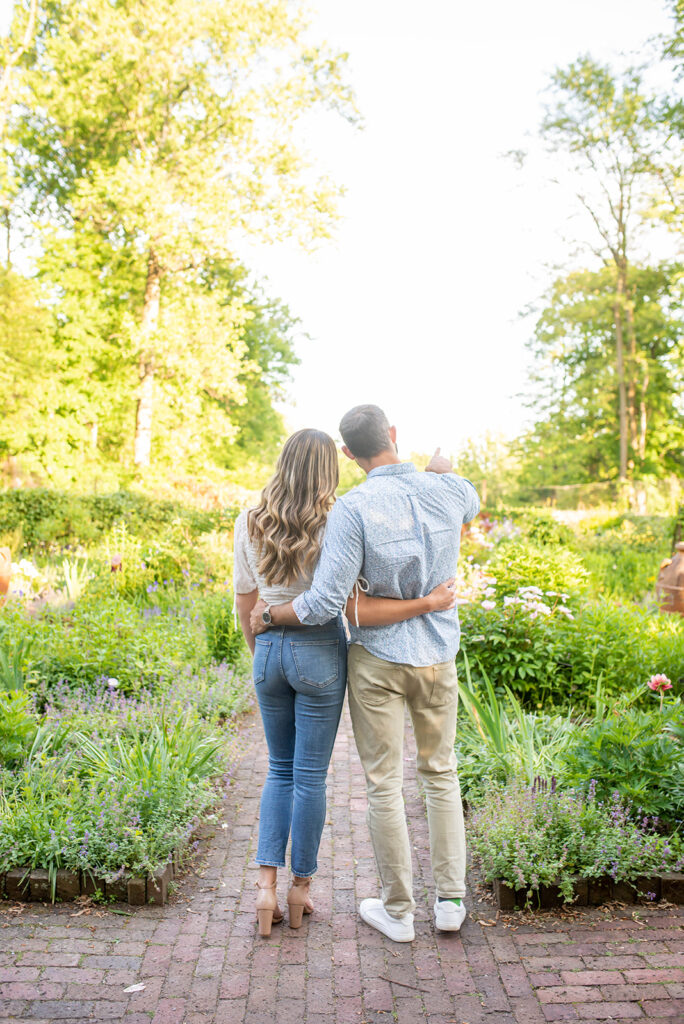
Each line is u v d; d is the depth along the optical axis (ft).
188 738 12.12
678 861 9.25
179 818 10.31
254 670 8.51
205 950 8.23
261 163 64.85
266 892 8.44
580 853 9.32
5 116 63.00
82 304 66.80
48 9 62.28
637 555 36.68
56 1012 7.15
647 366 100.89
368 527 7.79
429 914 9.04
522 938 8.52
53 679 15.21
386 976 7.82
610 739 10.50
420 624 8.25
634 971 7.87
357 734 8.43
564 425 111.45
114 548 32.48
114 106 67.00
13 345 58.65
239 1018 7.14
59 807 10.00
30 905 9.05
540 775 11.28
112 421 77.25
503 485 109.70
